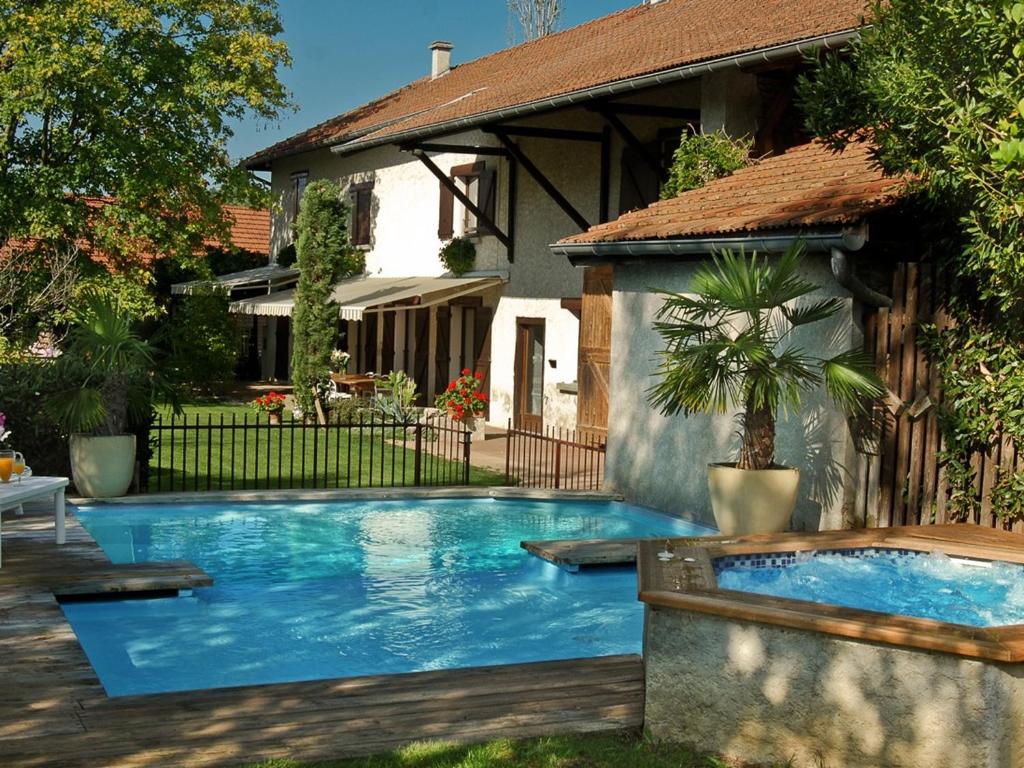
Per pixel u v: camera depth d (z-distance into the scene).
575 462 18.69
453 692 6.77
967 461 10.42
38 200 25.48
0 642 7.61
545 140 23.17
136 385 14.14
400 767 5.48
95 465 13.52
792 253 10.79
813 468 11.77
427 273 28.48
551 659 8.34
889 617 5.74
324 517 13.93
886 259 11.43
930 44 8.08
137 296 27.00
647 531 13.47
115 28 25.88
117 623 9.09
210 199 28.17
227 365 30.11
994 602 8.27
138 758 5.56
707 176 15.98
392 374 23.50
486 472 17.48
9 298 23.50
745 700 5.91
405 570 11.30
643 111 18.06
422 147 23.38
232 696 6.61
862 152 13.33
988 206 8.32
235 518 13.65
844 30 13.14
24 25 24.38
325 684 6.88
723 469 11.37
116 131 25.48
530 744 5.89
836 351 11.44
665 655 6.15
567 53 26.23
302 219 24.17
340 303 24.42
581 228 21.70
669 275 14.01
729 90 16.39
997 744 5.29
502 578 11.04
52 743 5.76
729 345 10.94
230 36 27.31
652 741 6.11
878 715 5.56
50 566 10.02
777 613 5.77
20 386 13.80
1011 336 9.90
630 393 14.88
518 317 24.08
